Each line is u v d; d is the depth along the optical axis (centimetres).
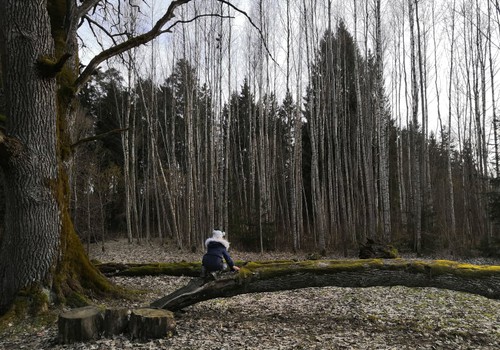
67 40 744
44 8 649
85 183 2098
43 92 638
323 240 1891
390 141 2920
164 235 2883
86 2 796
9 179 624
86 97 3288
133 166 2472
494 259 1617
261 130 2188
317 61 2167
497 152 1906
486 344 538
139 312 537
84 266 727
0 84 828
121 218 3216
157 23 761
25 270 615
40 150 634
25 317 584
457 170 3084
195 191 2119
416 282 630
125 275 881
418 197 1830
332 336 555
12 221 629
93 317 514
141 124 3064
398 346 519
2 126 673
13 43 620
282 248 2131
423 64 2383
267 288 646
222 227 2069
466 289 610
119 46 752
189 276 926
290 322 634
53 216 650
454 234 1969
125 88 2817
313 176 2062
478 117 2053
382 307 739
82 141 743
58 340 502
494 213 1536
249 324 616
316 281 645
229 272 648
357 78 2164
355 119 2644
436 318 661
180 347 488
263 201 2231
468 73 2364
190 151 2066
